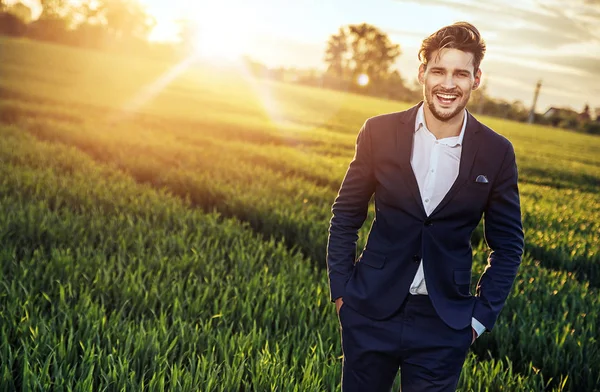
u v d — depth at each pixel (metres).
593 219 11.68
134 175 11.43
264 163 14.36
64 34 90.19
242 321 4.30
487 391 3.45
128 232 6.34
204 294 4.50
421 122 2.24
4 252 5.17
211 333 3.90
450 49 2.08
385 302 2.27
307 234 7.34
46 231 6.08
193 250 5.64
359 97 88.69
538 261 7.30
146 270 5.19
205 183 9.83
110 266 5.00
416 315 2.28
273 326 4.36
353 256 2.47
